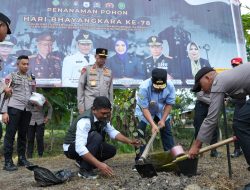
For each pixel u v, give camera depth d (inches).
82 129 173.8
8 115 219.8
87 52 300.4
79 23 304.2
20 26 296.7
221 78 143.8
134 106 284.0
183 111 355.6
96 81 221.1
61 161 259.9
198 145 156.0
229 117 355.6
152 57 308.5
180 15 321.4
